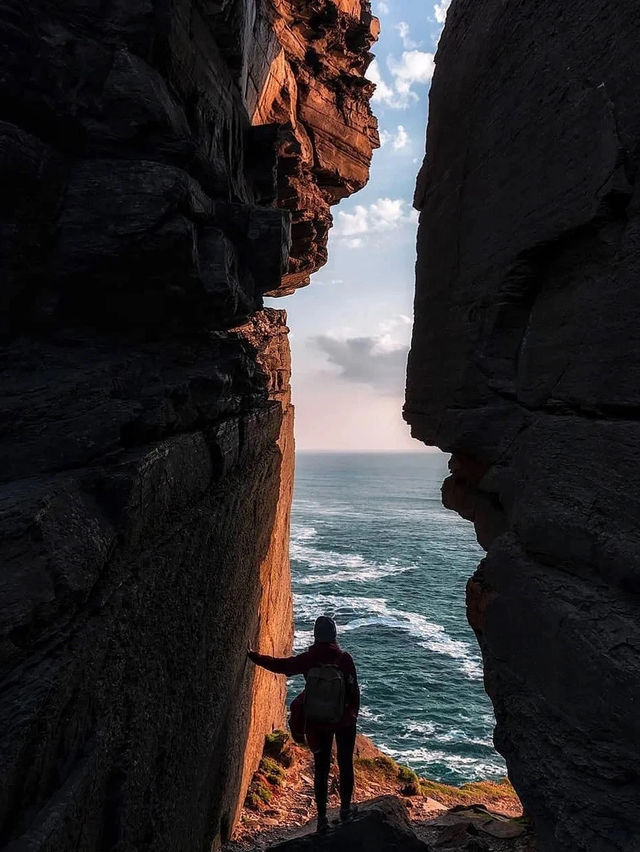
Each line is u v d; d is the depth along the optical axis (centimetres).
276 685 1925
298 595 6719
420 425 792
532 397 548
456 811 1076
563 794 434
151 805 484
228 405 736
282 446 2098
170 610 533
